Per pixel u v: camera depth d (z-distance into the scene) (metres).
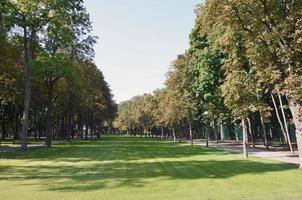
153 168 24.39
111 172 22.27
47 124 54.16
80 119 95.44
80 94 69.75
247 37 24.84
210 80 48.03
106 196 14.42
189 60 58.81
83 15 51.62
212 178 19.44
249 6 24.17
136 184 17.47
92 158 33.16
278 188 16.12
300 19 21.38
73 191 15.59
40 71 48.31
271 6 23.73
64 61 49.44
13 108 78.69
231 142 75.06
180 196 14.37
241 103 29.52
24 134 45.25
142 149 48.06
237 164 26.88
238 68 28.92
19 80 55.88
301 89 21.00
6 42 44.16
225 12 24.23
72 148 49.84
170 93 67.62
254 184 17.33
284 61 22.84
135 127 165.88
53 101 68.81
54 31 47.56
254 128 64.31
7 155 36.97
